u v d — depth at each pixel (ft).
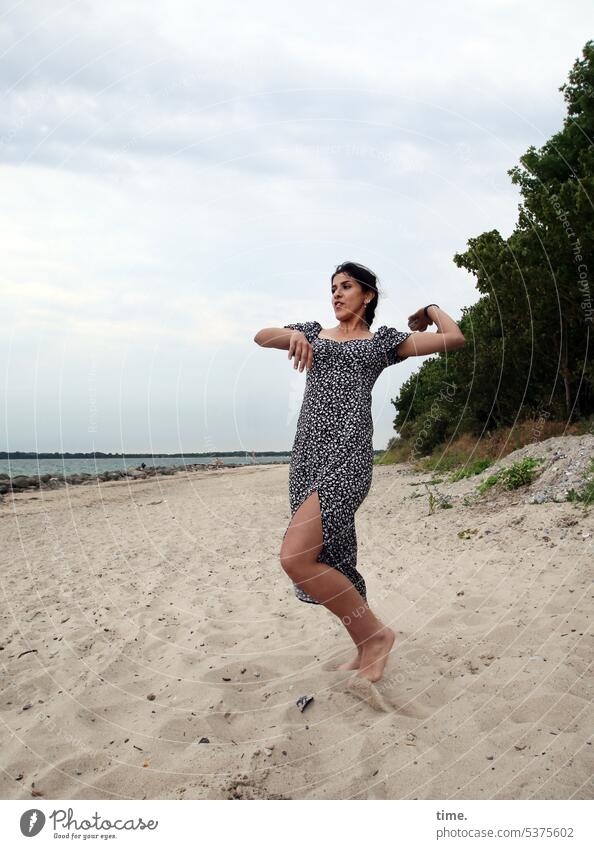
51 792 6.37
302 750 6.91
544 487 22.35
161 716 7.87
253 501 38.58
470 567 14.25
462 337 8.68
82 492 54.49
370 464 8.54
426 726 7.18
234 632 11.34
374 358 8.69
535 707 7.28
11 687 9.14
